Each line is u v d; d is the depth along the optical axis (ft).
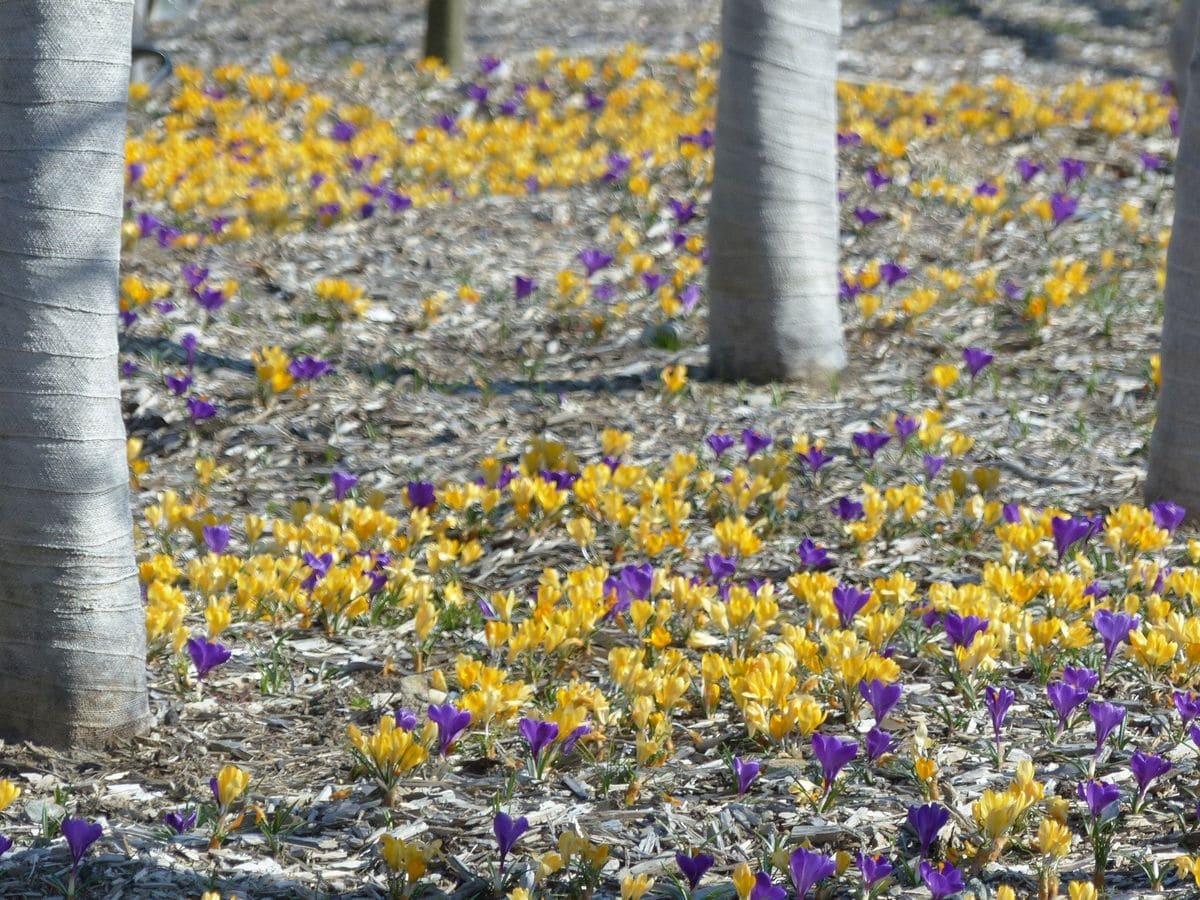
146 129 82.74
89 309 21.61
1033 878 18.43
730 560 30.50
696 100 86.17
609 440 36.68
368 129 81.20
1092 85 96.43
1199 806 18.95
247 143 77.36
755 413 42.80
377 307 53.62
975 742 22.99
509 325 52.13
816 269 45.01
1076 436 40.73
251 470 40.06
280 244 60.85
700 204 65.92
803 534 34.24
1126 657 26.05
